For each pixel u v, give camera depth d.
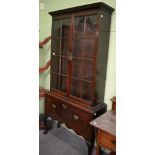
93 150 1.99
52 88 2.23
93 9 1.59
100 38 1.64
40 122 2.51
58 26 2.06
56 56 2.14
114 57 1.81
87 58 1.76
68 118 1.94
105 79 1.90
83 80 1.81
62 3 2.31
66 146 2.12
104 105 1.87
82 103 1.83
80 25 1.77
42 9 2.61
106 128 1.36
